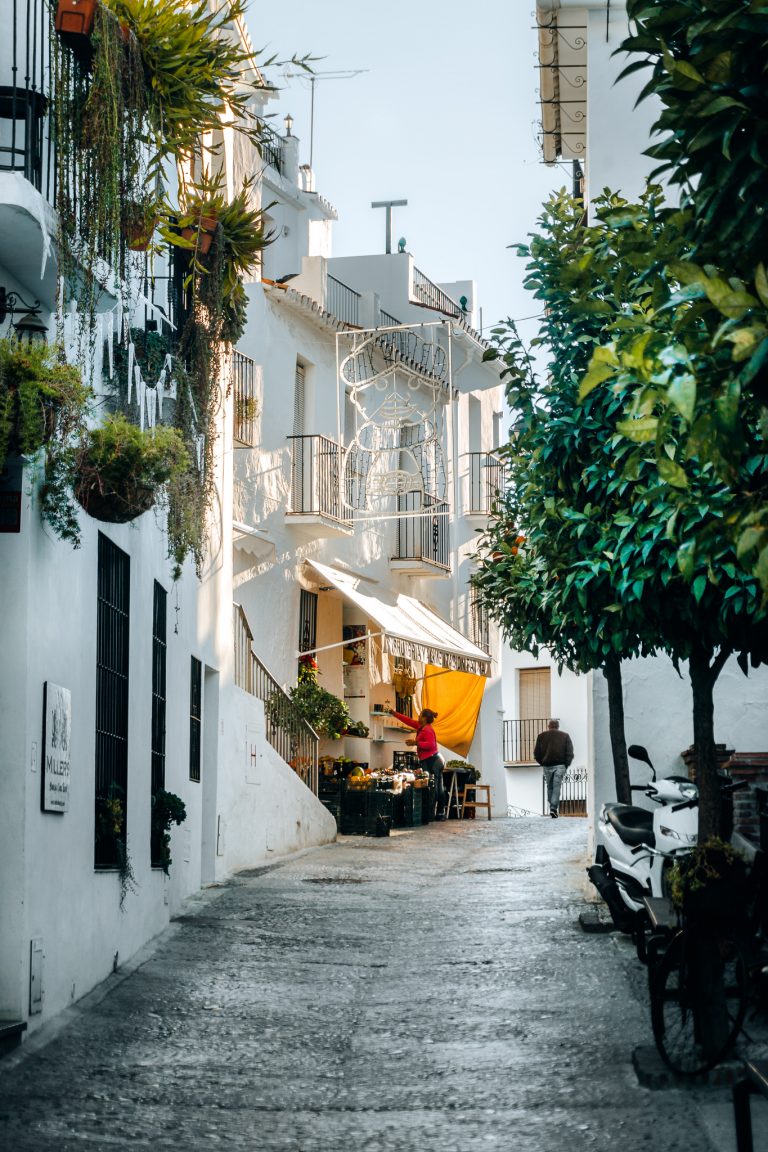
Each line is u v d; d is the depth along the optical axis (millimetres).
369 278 32594
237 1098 7473
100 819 10578
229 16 10234
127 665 11609
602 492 10359
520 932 12711
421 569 29328
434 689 31297
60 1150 6465
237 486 22953
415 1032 8992
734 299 4281
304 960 11625
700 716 10320
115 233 9078
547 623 14258
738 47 4844
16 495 8391
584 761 39281
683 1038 7699
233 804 17812
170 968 11133
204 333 12008
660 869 11109
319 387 26328
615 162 16797
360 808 23766
